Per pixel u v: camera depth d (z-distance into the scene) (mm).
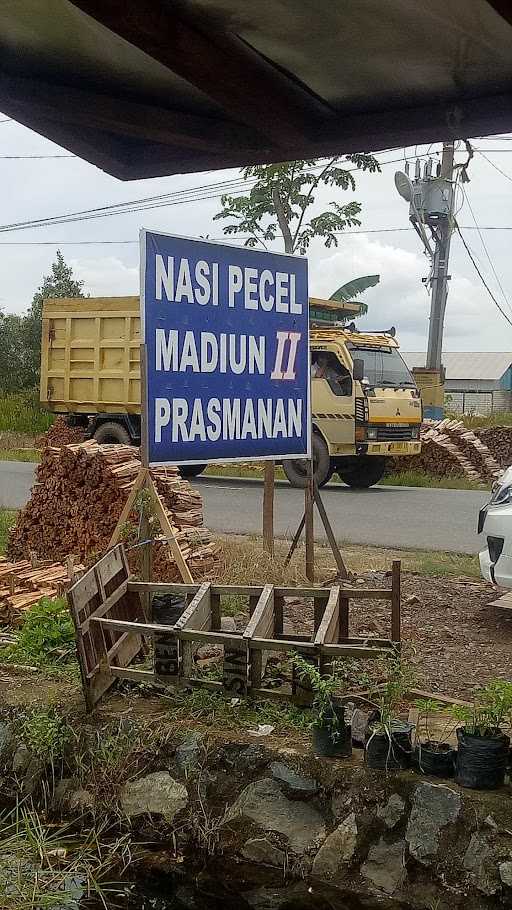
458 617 6785
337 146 4684
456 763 3832
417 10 3557
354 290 23828
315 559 9047
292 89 4340
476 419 26359
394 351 16781
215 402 6395
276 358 6859
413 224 22625
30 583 7066
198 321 6219
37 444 25078
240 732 4348
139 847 4285
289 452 7055
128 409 16688
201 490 15875
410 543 10438
